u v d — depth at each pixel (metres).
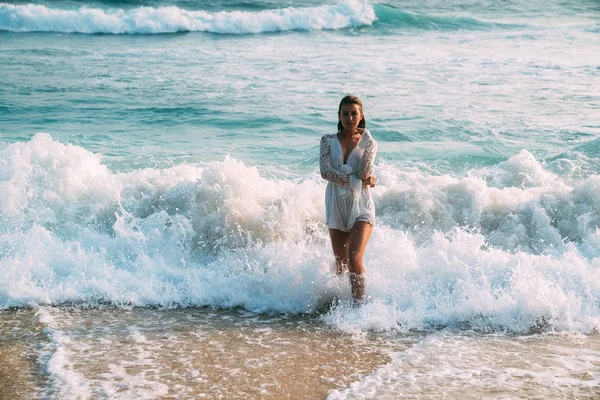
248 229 6.69
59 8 30.48
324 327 4.92
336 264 5.43
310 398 3.76
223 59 19.33
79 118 12.76
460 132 11.38
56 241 6.50
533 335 4.74
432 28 26.20
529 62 17.95
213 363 4.24
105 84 15.81
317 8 27.88
